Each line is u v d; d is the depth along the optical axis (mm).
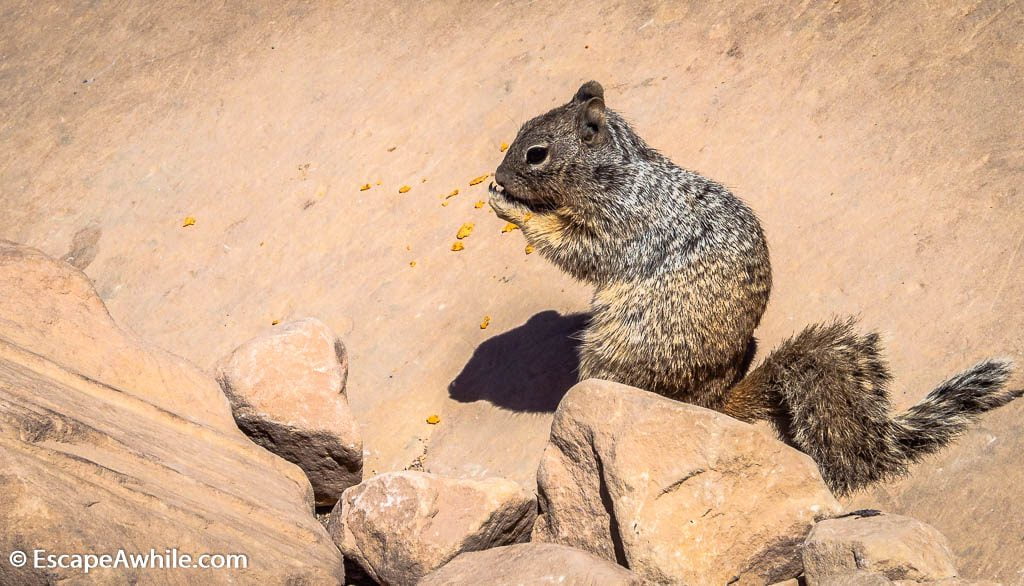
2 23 24391
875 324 11500
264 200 17344
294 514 9734
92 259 17703
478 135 16578
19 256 10734
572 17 18031
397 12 20172
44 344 10102
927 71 14203
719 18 16578
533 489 11148
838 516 9008
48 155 20422
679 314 10734
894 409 10562
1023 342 10516
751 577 8867
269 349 11516
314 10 21281
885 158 13391
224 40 21547
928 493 9688
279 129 18703
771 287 11758
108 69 22078
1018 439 9672
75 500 7789
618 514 8859
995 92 13445
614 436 9156
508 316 13727
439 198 15875
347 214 16359
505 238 14836
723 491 8891
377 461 12531
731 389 11141
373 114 18047
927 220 12359
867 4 15578
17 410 8242
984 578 8633
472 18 19188
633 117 15539
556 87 16688
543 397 12477
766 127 14570
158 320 15891
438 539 9414
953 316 11188
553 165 11219
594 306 11453
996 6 14531
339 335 14414
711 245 10812
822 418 10273
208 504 8945
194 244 17109
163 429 9945
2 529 7363
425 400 13125
